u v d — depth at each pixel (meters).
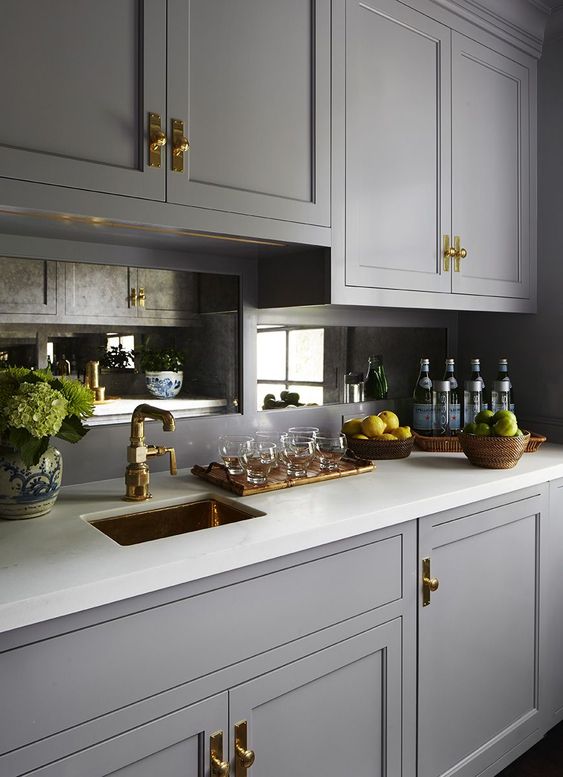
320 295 1.84
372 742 1.57
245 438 1.78
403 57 1.98
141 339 1.85
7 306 1.62
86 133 1.37
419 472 1.91
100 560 1.17
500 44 2.29
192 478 1.80
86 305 1.75
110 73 1.40
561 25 2.37
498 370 2.38
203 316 1.97
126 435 1.82
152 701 1.17
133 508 1.53
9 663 1.01
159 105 1.46
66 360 1.72
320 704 1.44
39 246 1.66
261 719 1.34
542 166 2.47
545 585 2.07
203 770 1.25
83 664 1.08
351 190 1.84
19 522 1.40
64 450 1.71
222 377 2.02
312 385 2.25
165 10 1.46
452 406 2.37
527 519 1.99
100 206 1.39
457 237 2.16
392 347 2.50
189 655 1.21
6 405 1.36
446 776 1.77
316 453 1.97
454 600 1.76
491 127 2.27
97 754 1.10
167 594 1.18
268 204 1.66
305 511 1.49
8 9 1.27
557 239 2.44
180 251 1.89
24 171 1.29
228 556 1.23
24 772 1.03
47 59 1.32
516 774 2.00
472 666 1.84
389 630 1.58
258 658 1.32
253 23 1.62
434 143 2.08
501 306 2.34
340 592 1.46
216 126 1.56
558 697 2.18
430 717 1.71
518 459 1.98
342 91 1.81
